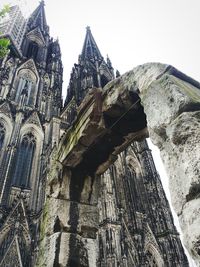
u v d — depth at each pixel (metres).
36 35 70.25
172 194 3.73
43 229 7.77
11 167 37.62
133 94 6.46
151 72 5.33
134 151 54.53
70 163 8.16
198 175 3.31
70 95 66.19
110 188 37.94
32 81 55.50
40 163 40.97
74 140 7.84
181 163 3.67
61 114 53.28
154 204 46.16
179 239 41.69
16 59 55.66
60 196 7.87
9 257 29.69
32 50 65.94
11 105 46.78
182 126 3.78
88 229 7.64
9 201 35.12
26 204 35.25
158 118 4.40
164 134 4.27
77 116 8.09
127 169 50.22
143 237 40.38
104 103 7.27
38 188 38.22
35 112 48.34
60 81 60.22
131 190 46.72
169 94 4.35
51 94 54.38
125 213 41.72
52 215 7.59
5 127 43.50
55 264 6.71
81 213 7.80
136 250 37.56
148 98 4.88
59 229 7.37
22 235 32.12
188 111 3.94
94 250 7.39
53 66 61.88
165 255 39.81
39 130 46.44
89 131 7.43
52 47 69.94
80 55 79.00
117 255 30.30
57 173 8.17
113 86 7.05
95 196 8.27
